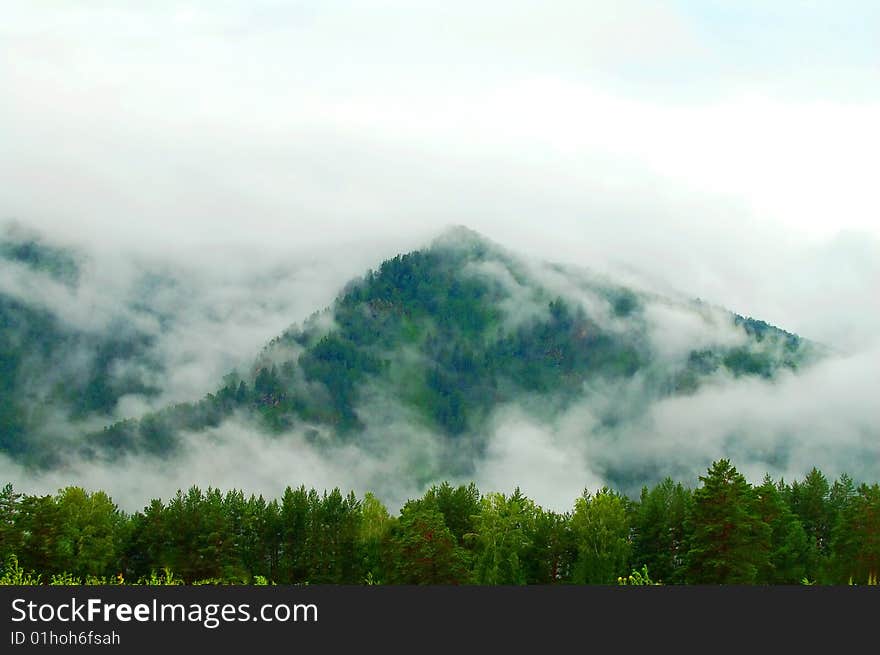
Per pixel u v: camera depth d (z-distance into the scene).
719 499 82.62
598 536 102.31
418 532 86.06
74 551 100.88
